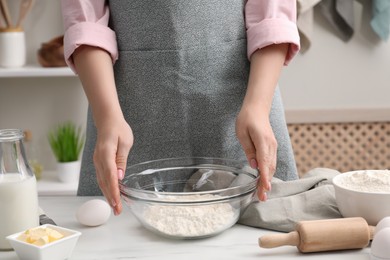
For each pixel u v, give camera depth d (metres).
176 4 1.53
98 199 1.39
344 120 3.24
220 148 1.60
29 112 3.19
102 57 1.49
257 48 1.50
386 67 3.20
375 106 3.24
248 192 1.26
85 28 1.50
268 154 1.29
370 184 1.28
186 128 1.58
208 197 1.24
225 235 1.28
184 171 1.43
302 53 3.18
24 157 1.28
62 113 3.20
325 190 1.35
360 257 1.16
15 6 3.11
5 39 2.93
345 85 3.22
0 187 1.22
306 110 3.23
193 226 1.25
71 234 1.19
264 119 1.35
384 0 3.01
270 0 1.54
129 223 1.36
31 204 1.26
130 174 1.39
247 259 1.16
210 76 1.57
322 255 1.17
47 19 3.12
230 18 1.57
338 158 3.30
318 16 3.15
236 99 1.59
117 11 1.57
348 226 1.17
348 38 3.14
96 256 1.19
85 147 1.67
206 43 1.55
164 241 1.25
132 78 1.58
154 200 1.24
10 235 1.19
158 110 1.58
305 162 3.31
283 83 3.23
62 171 2.96
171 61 1.55
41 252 1.13
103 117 1.38
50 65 2.89
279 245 1.17
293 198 1.34
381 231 1.12
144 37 1.55
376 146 3.30
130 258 1.18
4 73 2.86
